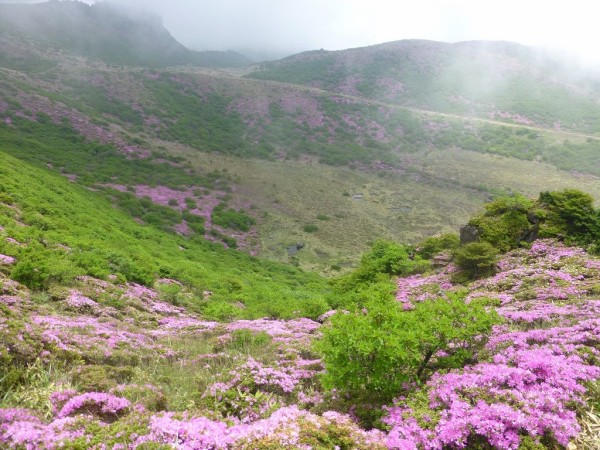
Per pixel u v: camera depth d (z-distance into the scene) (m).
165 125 106.38
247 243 57.34
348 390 6.44
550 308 10.56
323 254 56.44
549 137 108.50
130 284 18.98
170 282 23.27
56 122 84.19
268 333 11.96
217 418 5.18
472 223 21.38
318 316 17.14
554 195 19.83
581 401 5.52
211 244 52.03
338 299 19.88
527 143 105.62
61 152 71.88
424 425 5.06
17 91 88.25
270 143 108.19
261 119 122.25
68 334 8.16
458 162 98.81
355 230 64.88
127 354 8.25
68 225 25.42
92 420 4.60
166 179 74.38
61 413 4.91
